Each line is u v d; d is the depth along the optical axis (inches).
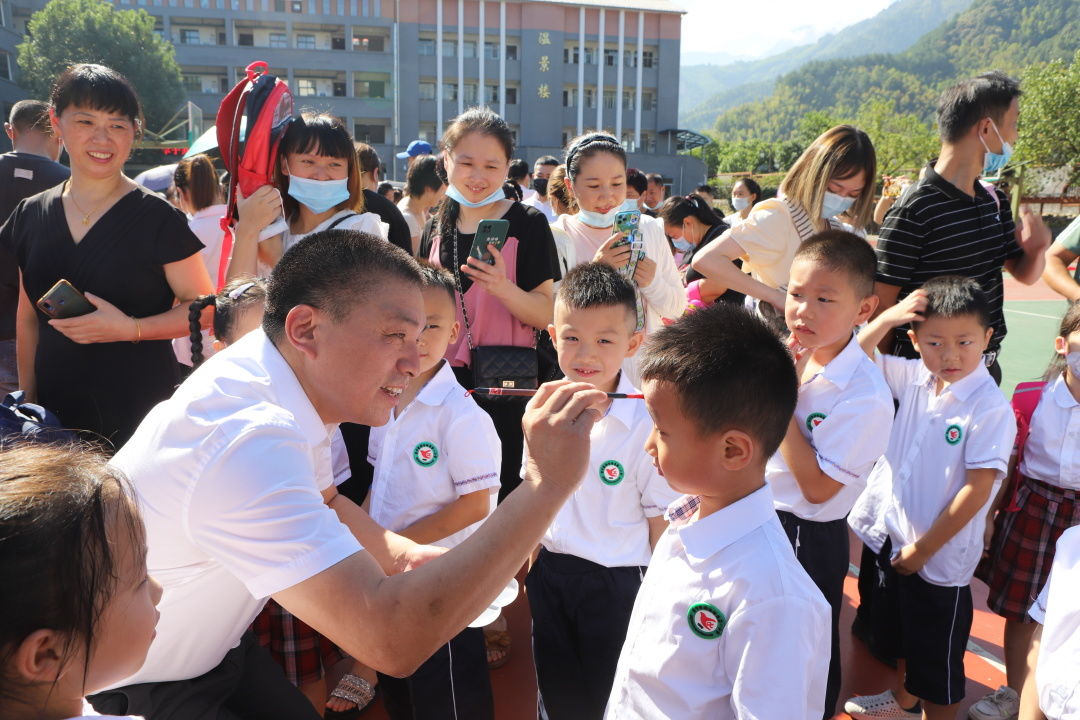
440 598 45.2
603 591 81.8
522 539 47.8
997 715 96.0
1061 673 56.9
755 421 55.1
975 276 114.1
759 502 56.8
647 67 1956.2
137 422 106.3
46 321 103.6
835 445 84.0
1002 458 88.2
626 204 131.0
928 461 96.3
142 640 39.9
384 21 1868.8
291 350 55.0
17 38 1662.2
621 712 62.4
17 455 37.0
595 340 82.7
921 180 114.3
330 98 1830.7
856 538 159.2
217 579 54.9
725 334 55.8
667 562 61.2
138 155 1103.6
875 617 103.3
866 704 99.7
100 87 97.7
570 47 1904.5
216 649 60.6
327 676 108.9
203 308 83.7
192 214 160.2
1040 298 531.2
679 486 58.2
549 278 119.3
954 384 94.3
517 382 111.6
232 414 50.4
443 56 1833.2
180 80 1603.1
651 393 57.4
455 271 119.5
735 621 53.5
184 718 58.8
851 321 86.9
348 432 104.1
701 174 1823.3
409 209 220.5
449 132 119.0
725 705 55.1
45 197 105.4
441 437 84.7
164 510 49.6
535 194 253.6
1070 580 57.8
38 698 34.1
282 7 1824.6
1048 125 1338.6
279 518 47.4
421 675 78.1
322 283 51.8
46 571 32.5
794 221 120.6
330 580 46.4
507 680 107.3
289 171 118.3
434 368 88.7
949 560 90.3
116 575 37.2
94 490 36.2
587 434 49.5
